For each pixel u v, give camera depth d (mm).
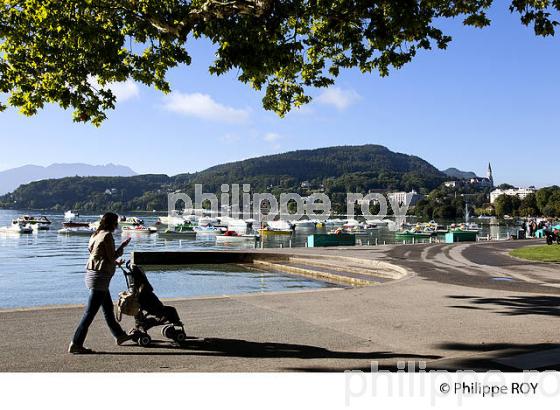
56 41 13422
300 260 27438
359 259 25344
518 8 12125
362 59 14672
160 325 8219
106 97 14477
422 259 25359
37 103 13586
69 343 7449
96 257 7012
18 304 19094
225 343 7562
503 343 7695
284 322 9094
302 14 12430
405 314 9969
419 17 11953
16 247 62281
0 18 13086
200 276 23500
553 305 11133
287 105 17688
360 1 12164
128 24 14258
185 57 14641
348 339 7895
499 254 28625
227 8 11859
